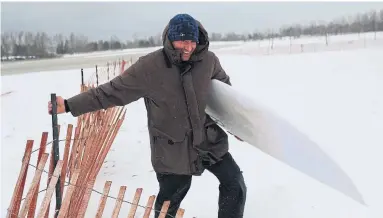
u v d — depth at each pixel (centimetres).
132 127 671
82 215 214
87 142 305
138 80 234
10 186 399
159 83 235
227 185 266
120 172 442
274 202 353
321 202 350
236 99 247
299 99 913
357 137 559
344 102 840
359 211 332
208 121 257
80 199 254
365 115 700
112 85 236
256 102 246
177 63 233
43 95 1101
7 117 801
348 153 484
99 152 339
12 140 607
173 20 229
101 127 355
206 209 346
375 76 1204
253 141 258
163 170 251
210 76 247
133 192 387
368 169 427
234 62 2042
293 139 231
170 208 263
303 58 2006
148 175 432
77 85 1287
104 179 420
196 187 391
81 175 263
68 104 233
